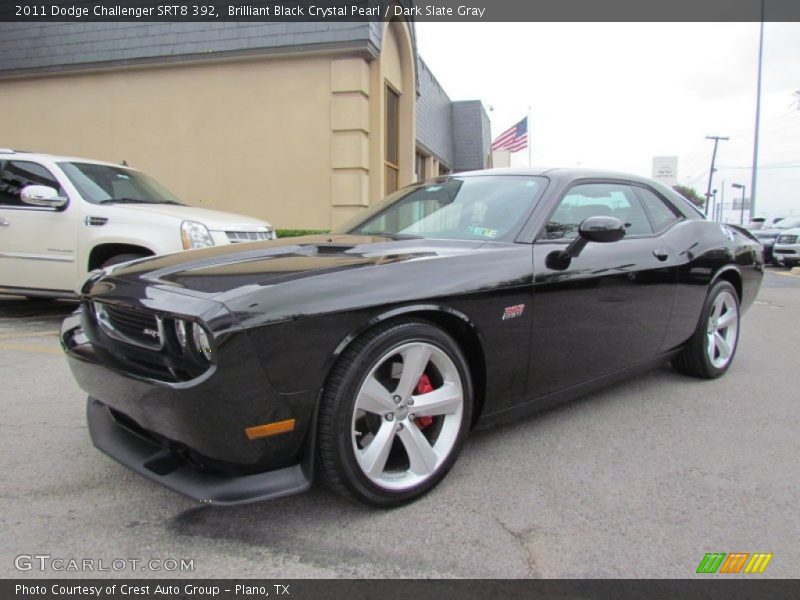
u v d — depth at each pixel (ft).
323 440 6.74
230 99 30.50
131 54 30.73
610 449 9.45
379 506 7.32
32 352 15.02
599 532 7.04
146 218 16.65
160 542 6.73
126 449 7.36
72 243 17.06
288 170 30.17
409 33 35.45
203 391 6.05
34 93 33.04
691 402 11.84
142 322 6.93
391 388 7.50
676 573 6.28
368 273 7.21
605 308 9.89
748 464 8.98
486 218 9.71
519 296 8.45
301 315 6.43
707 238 12.75
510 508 7.55
